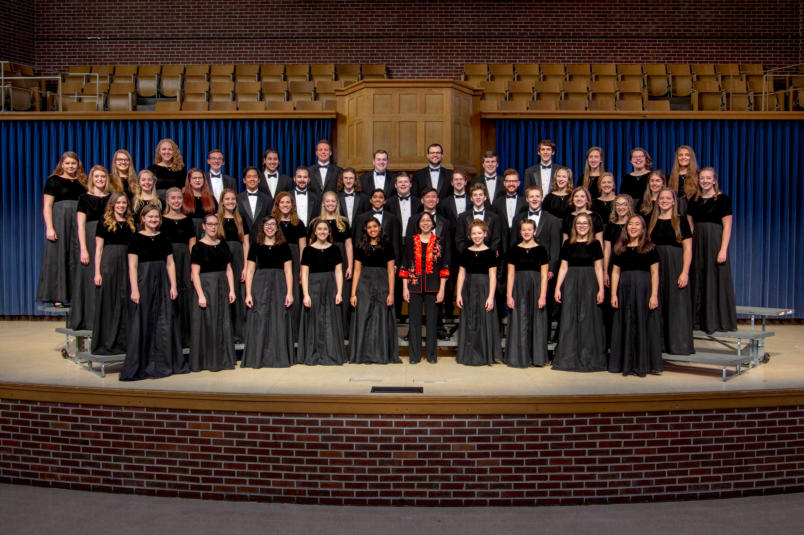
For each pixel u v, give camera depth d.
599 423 4.09
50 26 10.31
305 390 4.19
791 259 7.73
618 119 7.62
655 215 5.03
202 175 5.37
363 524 3.81
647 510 4.04
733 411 4.22
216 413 4.12
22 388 4.34
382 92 6.24
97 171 5.22
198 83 9.33
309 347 5.12
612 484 4.12
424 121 6.24
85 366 4.93
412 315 5.16
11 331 6.92
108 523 3.82
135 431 4.20
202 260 4.86
